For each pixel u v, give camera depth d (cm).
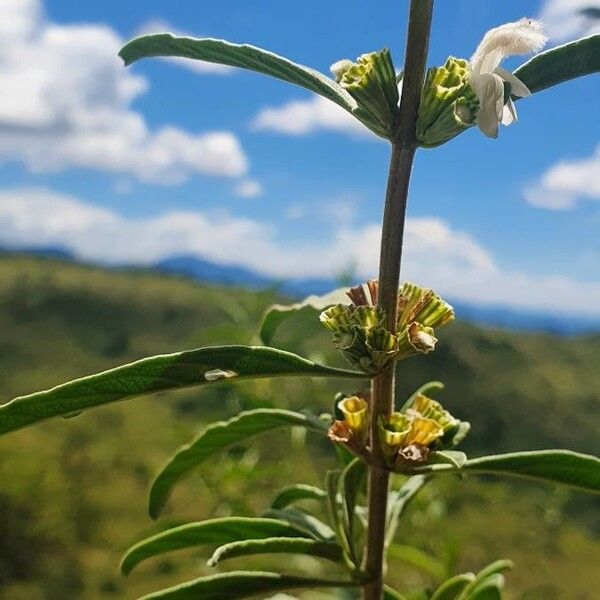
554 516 70
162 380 13
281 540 14
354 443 14
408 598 22
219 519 16
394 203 13
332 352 44
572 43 14
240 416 17
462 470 13
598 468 13
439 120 13
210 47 15
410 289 14
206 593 14
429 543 39
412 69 13
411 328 13
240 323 40
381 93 13
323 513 34
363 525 18
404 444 14
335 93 14
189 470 18
